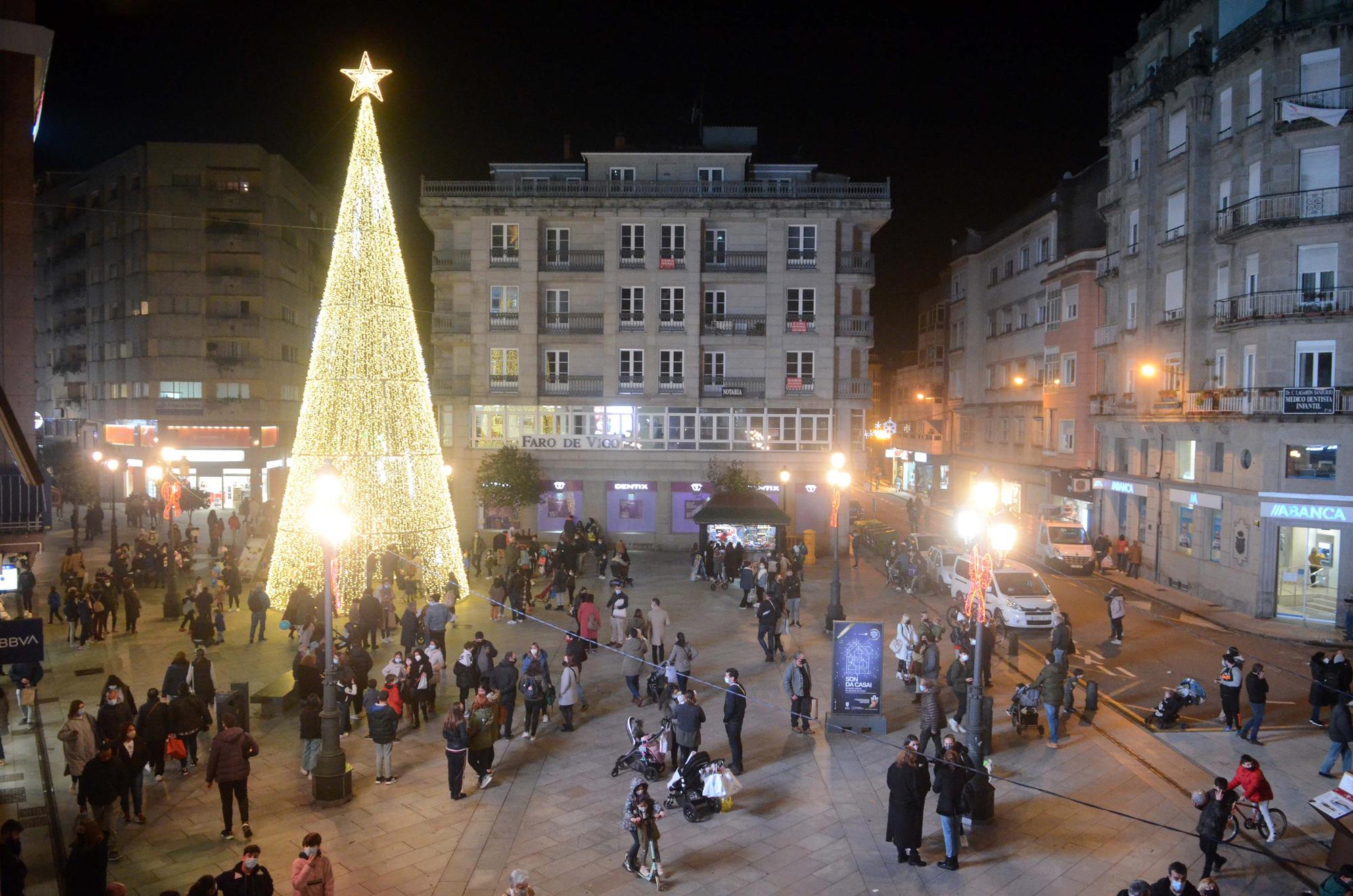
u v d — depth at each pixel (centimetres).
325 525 1468
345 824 1347
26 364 2095
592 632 2294
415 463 2842
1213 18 3250
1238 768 1512
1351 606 2586
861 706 1736
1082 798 1470
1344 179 2772
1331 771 1568
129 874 1195
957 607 2489
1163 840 1324
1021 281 4922
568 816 1380
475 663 1797
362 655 1839
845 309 4156
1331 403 2720
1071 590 3316
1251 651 2483
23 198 2083
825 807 1415
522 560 3133
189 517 3897
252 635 2400
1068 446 4278
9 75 2056
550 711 1875
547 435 4122
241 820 1325
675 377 4097
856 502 4497
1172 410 3319
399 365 2806
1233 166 3081
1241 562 2947
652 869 1172
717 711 1880
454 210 4059
